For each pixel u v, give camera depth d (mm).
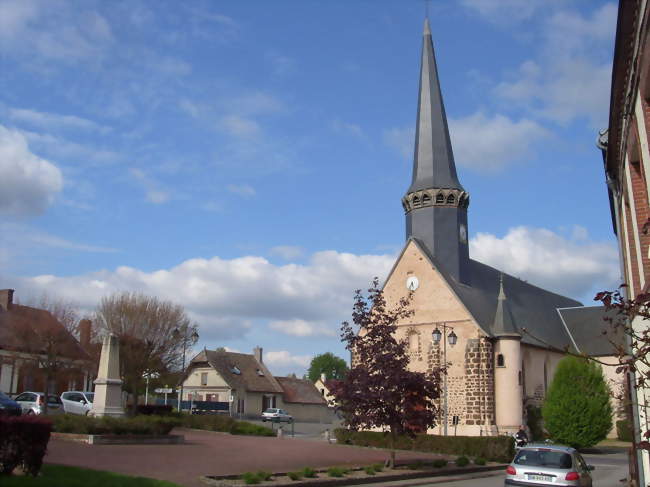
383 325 25078
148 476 17375
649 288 10180
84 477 14445
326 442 37375
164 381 48656
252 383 68062
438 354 40094
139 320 45938
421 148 44875
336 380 25406
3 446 13039
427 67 46594
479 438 31953
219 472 19422
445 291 40750
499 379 38719
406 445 34188
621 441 45875
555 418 37312
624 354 7828
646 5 9953
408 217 44312
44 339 40812
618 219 17703
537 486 15406
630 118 13008
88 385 48594
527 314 47625
